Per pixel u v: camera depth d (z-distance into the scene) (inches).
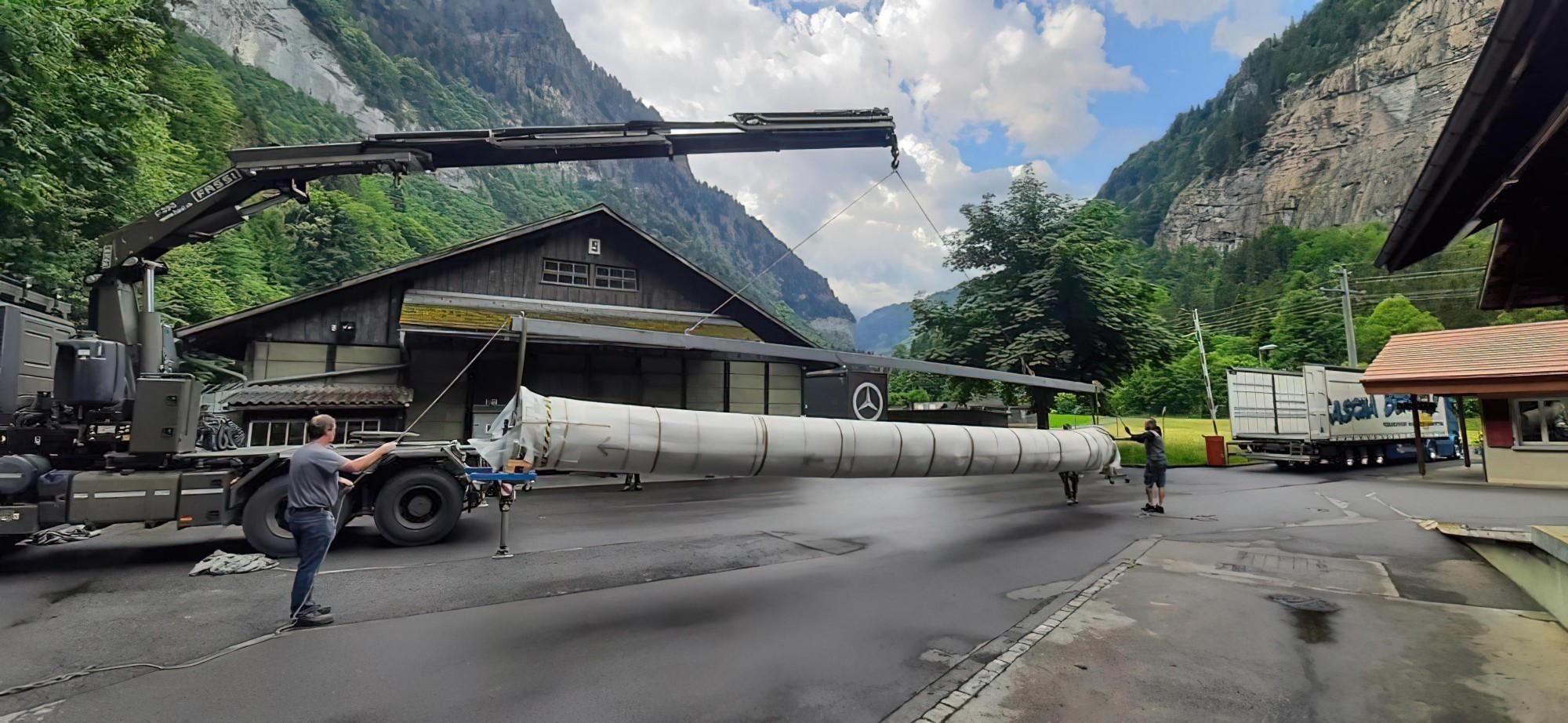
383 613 221.0
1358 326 2364.7
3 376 288.8
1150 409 2498.8
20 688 160.7
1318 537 374.9
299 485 208.8
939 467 361.4
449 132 339.0
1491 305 227.5
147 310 359.6
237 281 1362.0
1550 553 221.5
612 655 187.0
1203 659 185.6
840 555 321.1
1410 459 966.4
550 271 732.0
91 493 280.2
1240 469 868.0
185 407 299.9
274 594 241.4
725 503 499.5
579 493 560.1
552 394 692.7
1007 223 968.9
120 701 154.6
